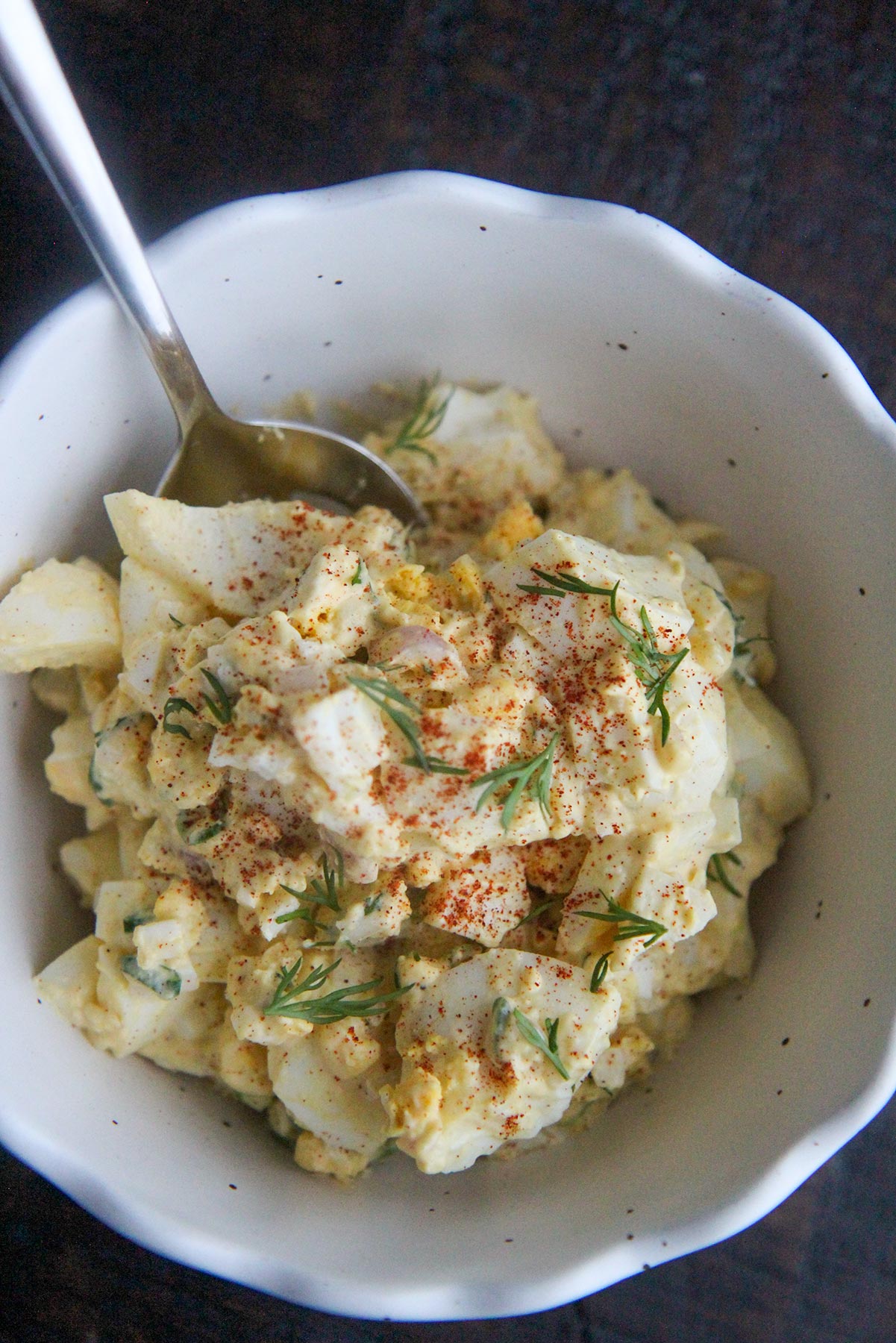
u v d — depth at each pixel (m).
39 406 0.21
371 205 0.21
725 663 0.21
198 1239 0.19
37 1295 0.23
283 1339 0.23
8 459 0.21
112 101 0.25
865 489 0.22
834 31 0.26
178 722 0.20
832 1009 0.21
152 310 0.21
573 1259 0.19
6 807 0.22
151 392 0.22
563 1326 0.24
